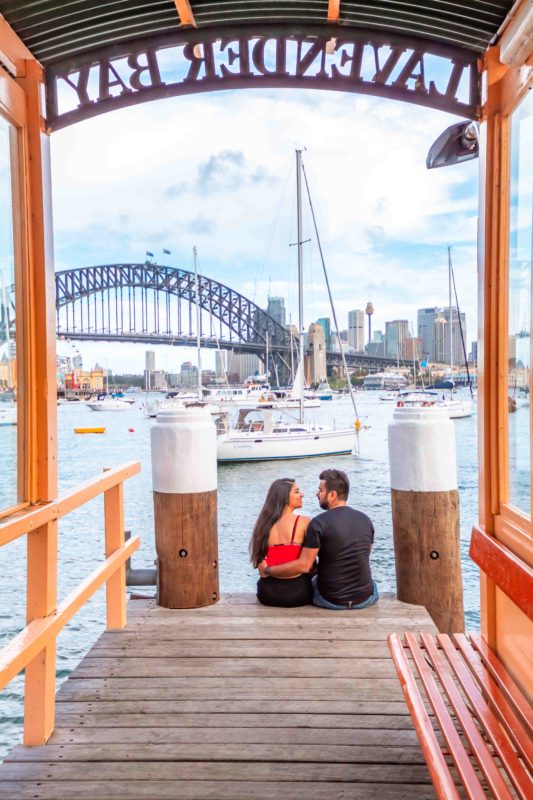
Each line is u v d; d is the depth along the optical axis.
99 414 82.12
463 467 26.67
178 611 4.12
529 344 2.18
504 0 2.36
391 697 2.94
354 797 2.22
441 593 4.11
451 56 2.76
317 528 4.07
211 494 4.23
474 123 3.25
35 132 2.72
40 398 2.68
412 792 2.25
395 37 2.78
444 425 4.08
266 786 2.29
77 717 2.78
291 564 4.07
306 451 29.58
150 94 2.85
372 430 47.66
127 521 17.16
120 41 2.78
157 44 2.79
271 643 3.57
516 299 2.40
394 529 4.24
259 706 2.87
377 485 23.05
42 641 2.40
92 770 2.39
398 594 4.24
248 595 4.45
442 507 4.07
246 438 28.75
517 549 2.34
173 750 2.52
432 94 2.80
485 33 2.59
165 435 4.14
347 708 2.84
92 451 40.12
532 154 2.20
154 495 4.24
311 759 2.45
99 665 3.30
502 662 2.49
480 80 2.74
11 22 2.53
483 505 2.71
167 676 3.17
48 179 2.81
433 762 1.79
